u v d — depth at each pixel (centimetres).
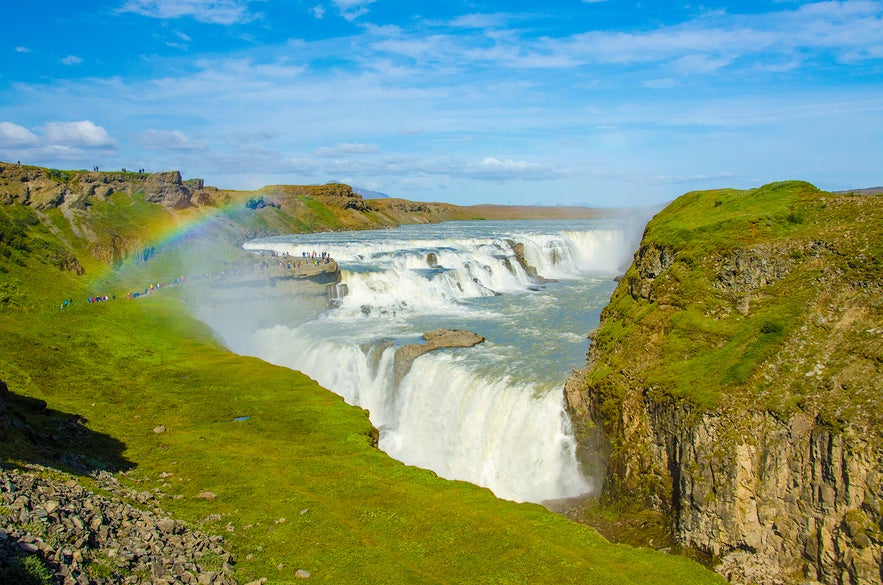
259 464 4281
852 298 4447
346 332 8350
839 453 3631
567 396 5431
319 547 3266
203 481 3972
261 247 14775
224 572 2803
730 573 3812
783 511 3862
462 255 12362
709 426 4169
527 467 5509
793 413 3931
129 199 14388
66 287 9125
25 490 2722
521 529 3528
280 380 6091
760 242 5297
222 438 4703
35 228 11331
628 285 6638
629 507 4584
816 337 4338
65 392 5381
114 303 8338
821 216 5422
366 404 7194
